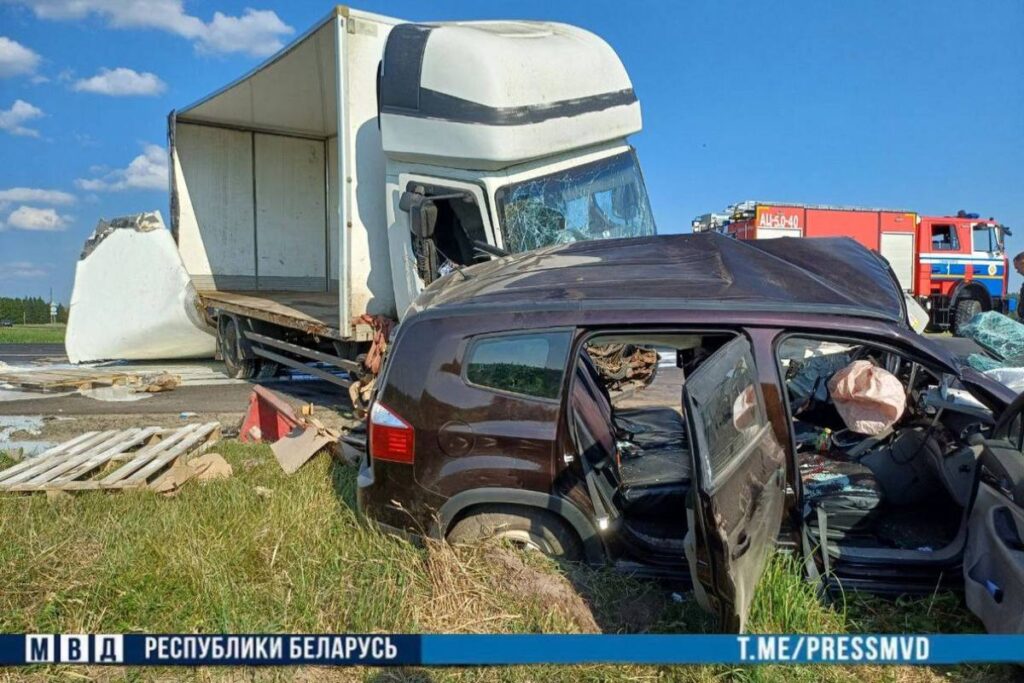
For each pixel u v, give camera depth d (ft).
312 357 27.04
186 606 10.11
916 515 11.69
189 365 40.01
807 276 11.40
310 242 41.01
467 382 10.78
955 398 10.70
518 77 20.04
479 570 10.27
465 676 8.86
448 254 21.31
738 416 9.08
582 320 10.58
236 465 17.17
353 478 15.65
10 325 97.09
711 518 7.55
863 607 9.98
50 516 13.75
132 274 36.96
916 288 59.82
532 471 10.50
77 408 26.66
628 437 14.85
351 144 23.02
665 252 12.60
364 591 10.24
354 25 22.88
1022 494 8.82
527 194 20.26
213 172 37.32
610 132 22.22
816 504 10.79
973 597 9.30
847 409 11.69
